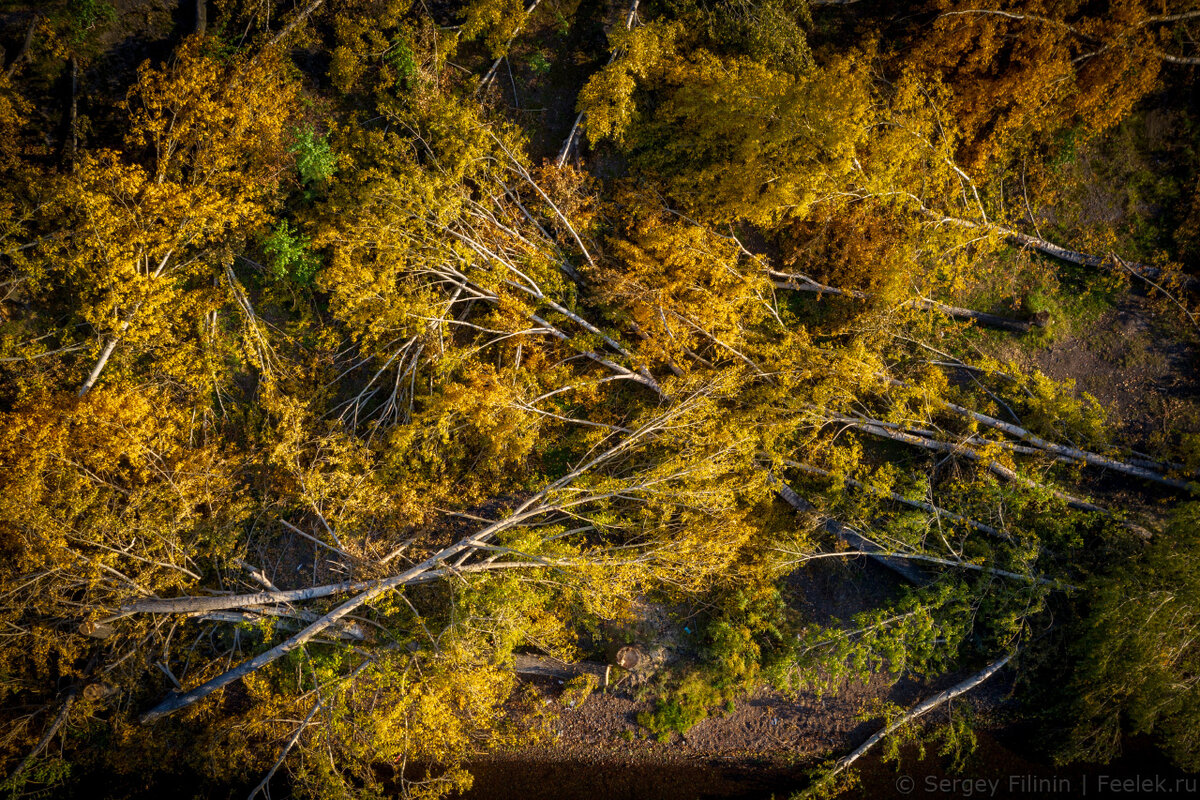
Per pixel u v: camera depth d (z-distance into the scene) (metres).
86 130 18.41
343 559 17.75
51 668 17.94
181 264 17.78
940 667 18.33
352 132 18.77
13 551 16.30
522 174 18.23
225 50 18.47
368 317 17.30
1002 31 18.11
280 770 18.16
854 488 18.67
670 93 18.50
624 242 18.03
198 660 18.11
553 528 17.92
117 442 16.38
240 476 18.72
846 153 16.73
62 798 17.94
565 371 18.61
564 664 18.36
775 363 18.33
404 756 16.80
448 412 17.09
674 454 18.83
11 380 17.56
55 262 17.64
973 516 18.30
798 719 18.61
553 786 18.55
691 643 18.52
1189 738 16.12
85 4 17.83
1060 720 18.09
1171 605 15.95
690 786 18.42
